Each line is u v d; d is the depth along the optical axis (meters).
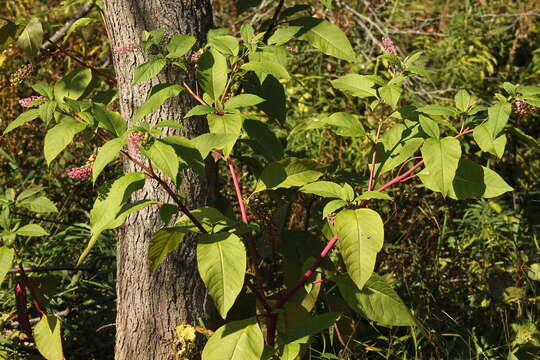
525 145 3.85
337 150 3.65
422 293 2.89
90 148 3.37
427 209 3.21
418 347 2.64
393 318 2.38
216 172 2.54
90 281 2.96
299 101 3.92
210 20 2.54
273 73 2.33
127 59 2.44
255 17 4.49
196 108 2.24
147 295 2.43
